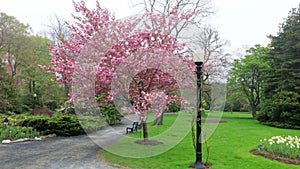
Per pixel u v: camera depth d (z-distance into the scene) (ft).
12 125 31.76
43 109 47.57
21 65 63.82
